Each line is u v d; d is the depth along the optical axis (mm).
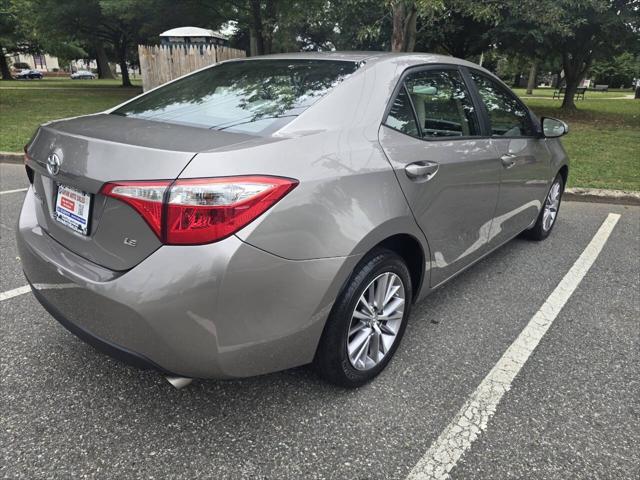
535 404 2305
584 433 2129
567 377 2516
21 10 26094
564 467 1946
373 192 2098
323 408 2234
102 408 2199
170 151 1722
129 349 1800
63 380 2377
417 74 2656
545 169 3963
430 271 2641
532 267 3932
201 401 2262
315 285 1894
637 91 32406
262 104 2271
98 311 1816
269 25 13383
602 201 6047
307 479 1860
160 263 1684
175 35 10688
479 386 2424
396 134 2352
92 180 1813
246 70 2754
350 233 1969
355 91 2305
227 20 19359
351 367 2266
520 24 13594
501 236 3484
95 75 70875
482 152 2918
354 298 2107
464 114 2934
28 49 43656
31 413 2152
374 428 2123
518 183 3469
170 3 18203
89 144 1881
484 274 3783
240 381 2406
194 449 1984
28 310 3018
